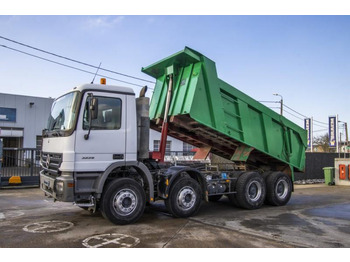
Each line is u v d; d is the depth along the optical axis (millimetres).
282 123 10422
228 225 6906
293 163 11016
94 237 5809
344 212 8703
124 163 6871
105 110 6758
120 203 6703
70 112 6617
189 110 7637
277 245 5422
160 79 9000
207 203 10180
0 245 5305
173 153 15961
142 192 7023
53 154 6875
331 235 6117
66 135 6375
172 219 7477
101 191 6547
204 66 8055
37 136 30125
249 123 9461
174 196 7461
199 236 5957
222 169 9727
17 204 9422
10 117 28719
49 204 9414
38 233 6070
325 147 48938
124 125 6941
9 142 29281
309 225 6992
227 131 8711
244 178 8953
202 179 8141
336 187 16297
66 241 5547
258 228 6648
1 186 13023
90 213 8039
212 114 8250
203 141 9891
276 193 9703
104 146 6660
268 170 10766
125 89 7055
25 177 13539
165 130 8148
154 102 8945
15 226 6645
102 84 6824
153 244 5410
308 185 17750
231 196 9148
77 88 6688
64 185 6227
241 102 9219
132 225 6797
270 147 10047
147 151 7328
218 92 8422
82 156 6422
